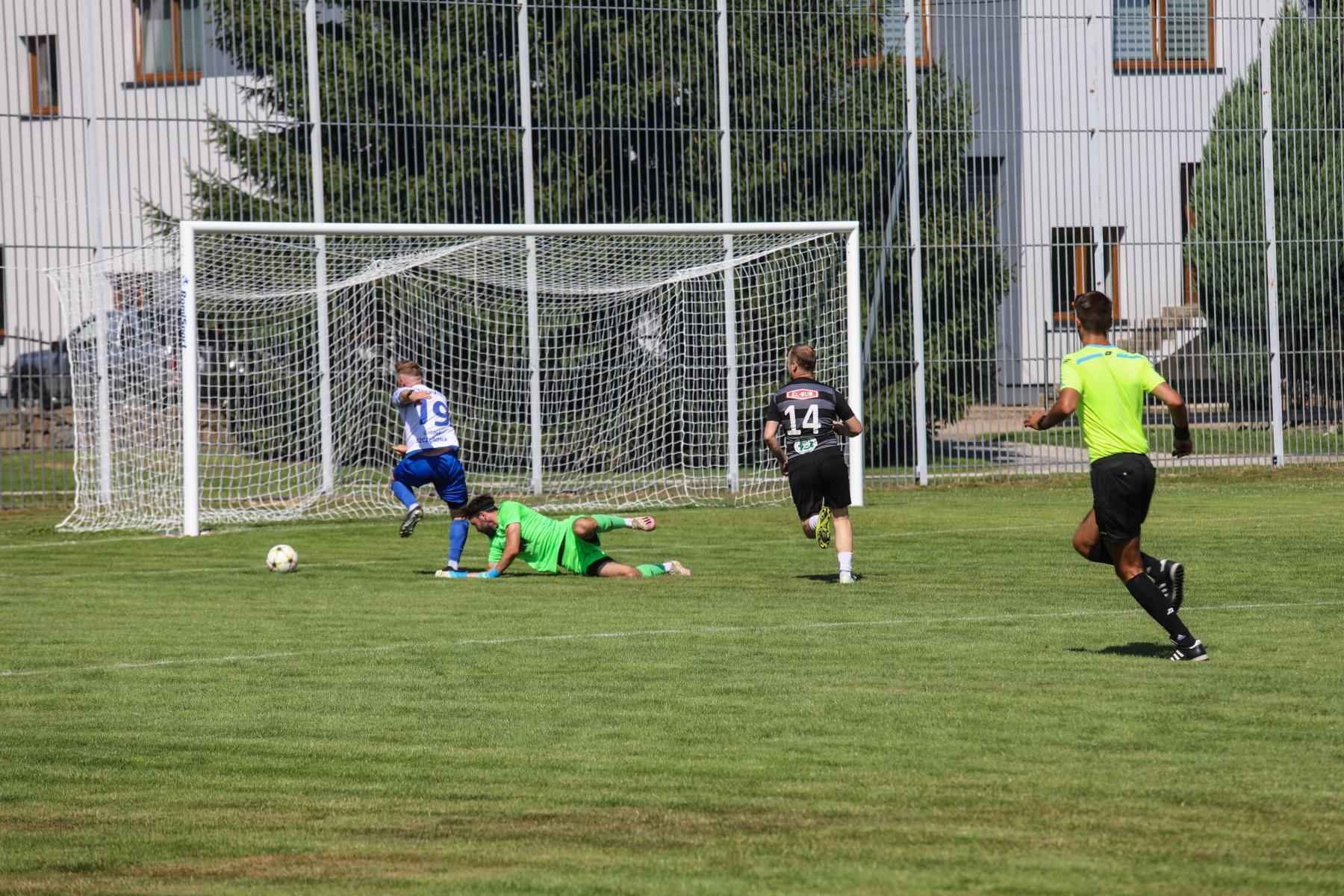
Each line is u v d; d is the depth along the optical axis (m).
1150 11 78.75
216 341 62.03
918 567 40.47
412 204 65.88
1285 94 74.50
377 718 22.55
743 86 69.56
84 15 63.31
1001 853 15.56
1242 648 27.30
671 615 32.50
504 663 26.98
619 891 14.60
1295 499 59.53
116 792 18.62
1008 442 71.81
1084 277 76.31
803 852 15.73
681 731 21.44
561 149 68.00
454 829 16.86
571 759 19.89
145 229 76.88
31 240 79.62
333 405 63.16
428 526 54.91
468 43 67.06
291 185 65.38
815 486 37.53
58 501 63.72
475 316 65.38
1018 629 29.97
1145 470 25.67
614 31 68.50
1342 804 17.14
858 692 23.92
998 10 80.12
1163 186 76.94
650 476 66.00
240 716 22.80
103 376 58.62
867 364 69.81
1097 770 18.83
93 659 27.69
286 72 65.69
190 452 51.41
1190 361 74.94
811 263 67.31
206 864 15.70
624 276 64.75
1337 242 74.12
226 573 41.03
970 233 71.12
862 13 70.38
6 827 17.17
